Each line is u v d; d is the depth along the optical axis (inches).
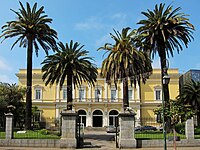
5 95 1806.1
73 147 957.8
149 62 1343.5
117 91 2704.2
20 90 1889.8
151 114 2696.9
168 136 1022.4
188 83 1812.3
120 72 1304.1
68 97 1483.8
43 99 2682.1
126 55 1274.6
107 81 1369.3
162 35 1357.0
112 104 2669.8
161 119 886.4
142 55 1293.1
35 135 1099.9
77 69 1470.2
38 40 1424.7
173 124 836.0
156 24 1334.9
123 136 967.0
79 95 2689.5
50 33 1406.3
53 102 2669.8
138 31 1360.7
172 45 1393.9
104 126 2605.8
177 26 1346.0
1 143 991.6
